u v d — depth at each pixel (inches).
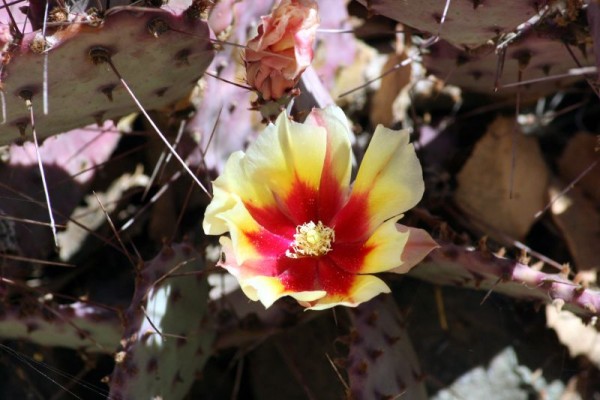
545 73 22.2
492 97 24.7
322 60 24.5
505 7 19.5
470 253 20.6
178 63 20.5
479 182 24.3
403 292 23.8
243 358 24.2
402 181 19.3
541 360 23.2
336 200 19.9
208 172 22.8
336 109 19.6
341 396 23.3
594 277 23.8
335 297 19.1
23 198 23.3
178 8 19.6
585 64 22.3
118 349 20.5
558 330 23.3
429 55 22.6
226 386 24.3
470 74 23.0
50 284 24.2
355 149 22.2
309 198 19.9
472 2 19.5
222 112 22.9
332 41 24.5
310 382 23.5
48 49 18.8
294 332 23.8
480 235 24.2
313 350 23.6
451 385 23.1
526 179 24.3
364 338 20.6
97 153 24.3
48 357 23.9
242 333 22.5
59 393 23.9
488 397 23.0
